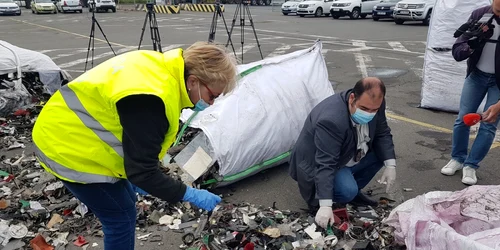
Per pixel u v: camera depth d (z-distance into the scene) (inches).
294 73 175.5
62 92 78.0
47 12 1261.1
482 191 117.3
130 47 529.7
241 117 150.9
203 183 147.0
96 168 79.7
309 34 641.6
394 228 119.8
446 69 239.9
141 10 1393.9
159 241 125.2
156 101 71.6
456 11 227.8
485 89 154.3
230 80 77.1
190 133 173.2
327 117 121.0
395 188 155.9
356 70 370.6
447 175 167.9
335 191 132.6
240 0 376.8
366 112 116.6
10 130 217.6
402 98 280.7
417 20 749.9
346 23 818.2
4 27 831.1
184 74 76.0
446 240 97.0
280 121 159.0
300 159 132.2
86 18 1047.6
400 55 442.3
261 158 155.6
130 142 72.6
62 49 521.0
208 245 121.0
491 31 145.9
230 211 138.6
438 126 225.6
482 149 156.5
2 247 121.0
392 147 134.2
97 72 77.0
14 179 161.2
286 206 145.4
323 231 125.3
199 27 765.9
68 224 132.7
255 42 558.9
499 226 108.3
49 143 78.6
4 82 245.4
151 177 74.3
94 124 76.0
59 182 155.6
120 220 88.5
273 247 119.6
